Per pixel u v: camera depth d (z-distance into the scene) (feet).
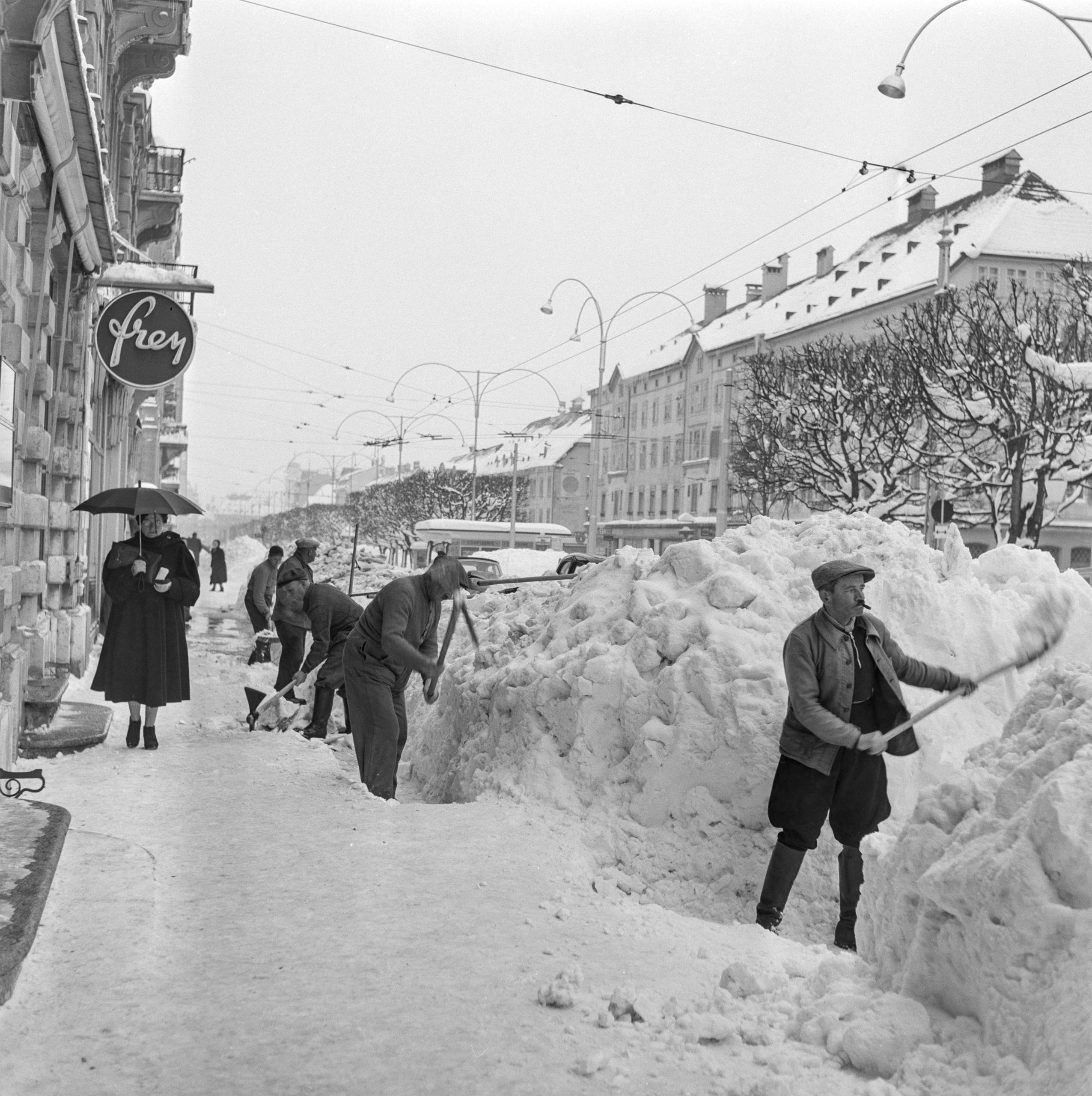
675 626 22.62
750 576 23.43
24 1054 11.07
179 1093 10.41
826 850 20.70
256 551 239.50
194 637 71.51
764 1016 11.96
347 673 24.73
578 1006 12.45
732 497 219.82
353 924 15.24
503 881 17.33
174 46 63.21
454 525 155.84
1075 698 12.51
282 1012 12.26
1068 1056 9.27
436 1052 11.28
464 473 277.85
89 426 47.91
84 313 43.04
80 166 34.88
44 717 28.45
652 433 279.90
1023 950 10.35
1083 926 10.03
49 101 29.63
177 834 19.70
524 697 23.79
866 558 24.64
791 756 18.45
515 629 29.12
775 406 139.54
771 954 14.94
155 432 123.24
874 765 18.51
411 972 13.51
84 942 14.03
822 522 25.95
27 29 22.52
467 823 20.71
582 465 322.75
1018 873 10.48
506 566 84.79
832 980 12.50
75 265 42.11
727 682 21.52
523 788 22.30
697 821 20.72
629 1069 10.87
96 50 45.85
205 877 17.30
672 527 246.27
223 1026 11.87
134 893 15.83
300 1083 10.61
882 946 12.44
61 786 23.20
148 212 87.35
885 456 123.13
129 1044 11.41
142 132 79.46
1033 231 181.06
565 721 22.90
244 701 39.09
